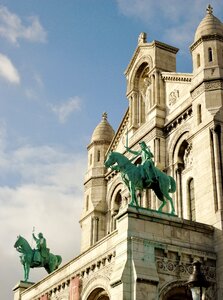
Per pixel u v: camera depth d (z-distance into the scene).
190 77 46.47
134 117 52.97
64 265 41.94
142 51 54.06
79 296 38.66
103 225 53.88
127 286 32.09
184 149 45.69
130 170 36.53
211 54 42.59
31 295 46.22
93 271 38.03
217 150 38.28
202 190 38.28
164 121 48.22
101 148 57.72
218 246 35.47
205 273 34.75
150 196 46.31
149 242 33.88
